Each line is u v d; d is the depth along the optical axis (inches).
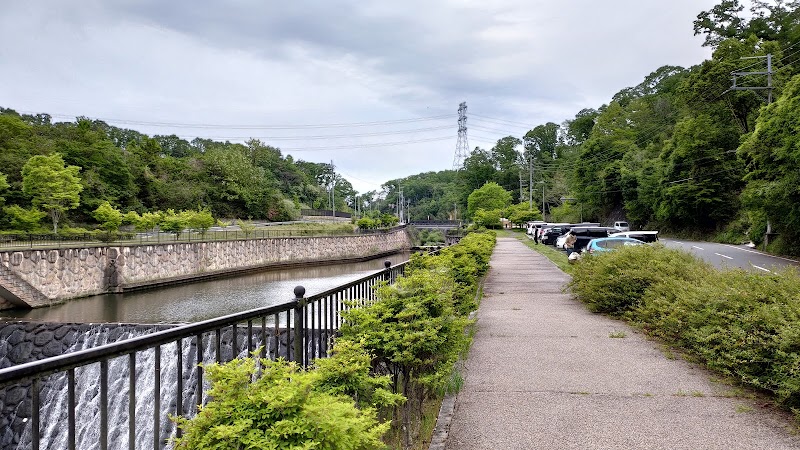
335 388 129.0
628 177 2337.6
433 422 193.6
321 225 2751.0
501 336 339.6
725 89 1587.1
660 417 192.5
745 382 221.6
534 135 4566.9
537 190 3666.3
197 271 1428.4
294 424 86.3
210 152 3161.9
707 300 272.4
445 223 4025.6
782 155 893.2
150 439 457.4
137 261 1208.2
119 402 491.2
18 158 1804.9
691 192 1777.8
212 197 2888.8
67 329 580.1
